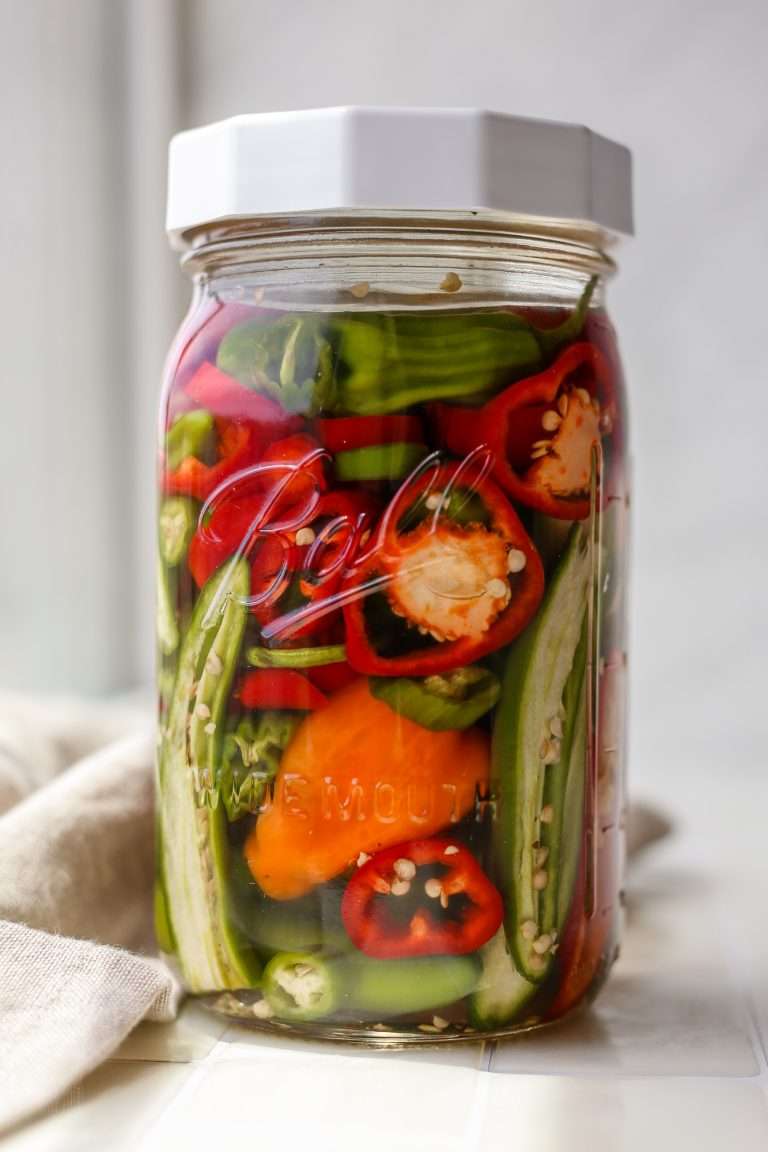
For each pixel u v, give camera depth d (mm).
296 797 431
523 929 437
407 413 424
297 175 428
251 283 447
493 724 431
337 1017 435
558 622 438
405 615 425
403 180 424
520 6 830
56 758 588
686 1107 415
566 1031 458
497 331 429
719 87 810
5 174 795
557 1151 396
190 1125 405
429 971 431
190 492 446
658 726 856
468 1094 420
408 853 428
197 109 883
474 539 426
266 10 865
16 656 833
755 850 632
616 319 835
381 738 427
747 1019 467
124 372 903
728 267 818
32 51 817
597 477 448
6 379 811
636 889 581
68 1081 412
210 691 442
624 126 824
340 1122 407
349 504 425
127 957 439
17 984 427
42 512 848
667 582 845
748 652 838
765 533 829
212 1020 459
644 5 815
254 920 439
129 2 877
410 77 848
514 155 430
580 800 448
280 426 429
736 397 825
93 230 873
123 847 498
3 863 466
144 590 923
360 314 427
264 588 433
